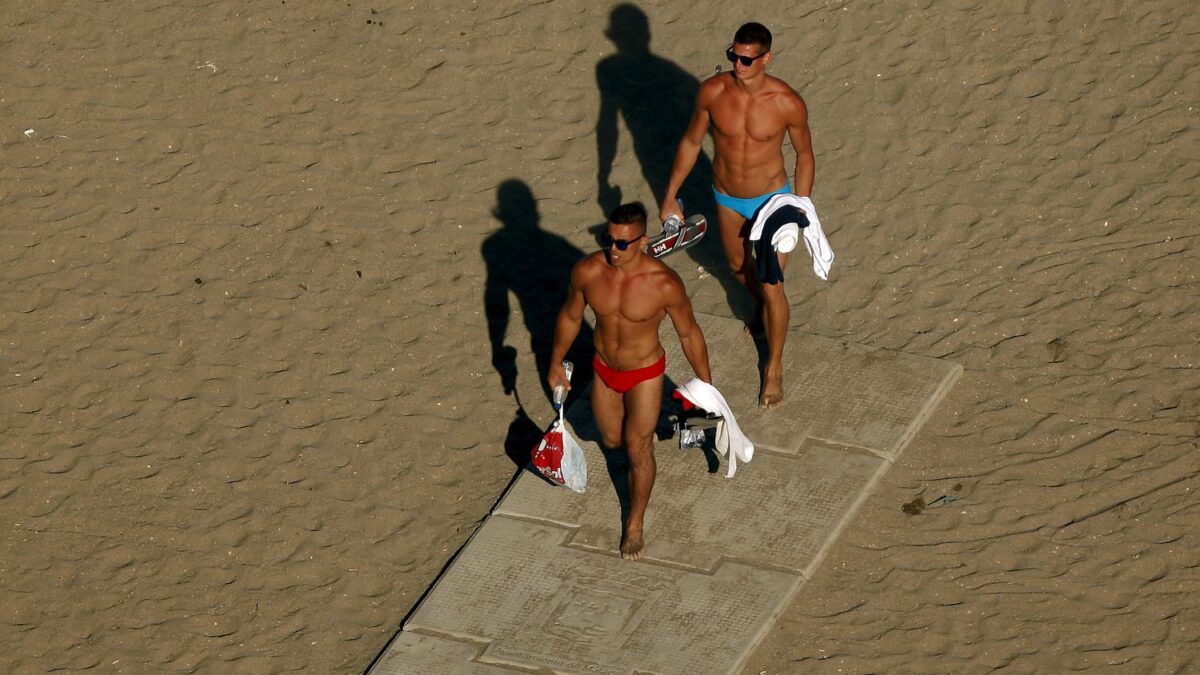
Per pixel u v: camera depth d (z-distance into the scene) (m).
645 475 37.19
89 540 40.50
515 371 43.81
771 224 38.72
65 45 54.84
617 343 36.03
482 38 53.50
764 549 37.94
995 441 40.06
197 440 42.75
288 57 53.59
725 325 43.72
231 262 47.56
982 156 47.56
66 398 44.22
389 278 46.62
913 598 36.81
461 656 36.34
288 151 50.53
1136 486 38.41
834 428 40.56
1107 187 46.06
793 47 51.59
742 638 36.03
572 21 53.62
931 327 43.22
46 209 49.62
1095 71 49.38
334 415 43.03
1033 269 44.25
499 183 49.00
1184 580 36.31
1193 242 44.06
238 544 40.06
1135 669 34.84
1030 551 37.41
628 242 34.47
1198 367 40.91
